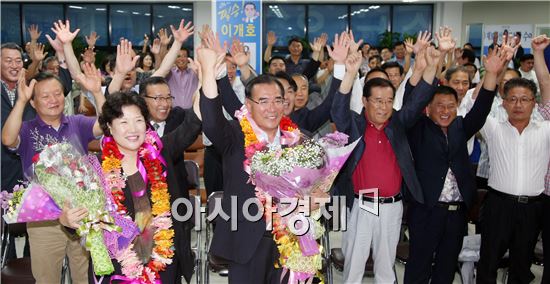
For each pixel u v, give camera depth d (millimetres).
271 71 5160
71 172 2027
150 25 11711
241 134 2287
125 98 2135
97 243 2057
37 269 2762
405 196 3098
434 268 3170
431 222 3055
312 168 2117
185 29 3471
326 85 4598
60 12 11578
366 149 2990
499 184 3111
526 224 3084
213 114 2143
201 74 2178
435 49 3020
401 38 11547
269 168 2098
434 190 3008
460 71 3947
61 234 2717
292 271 2219
